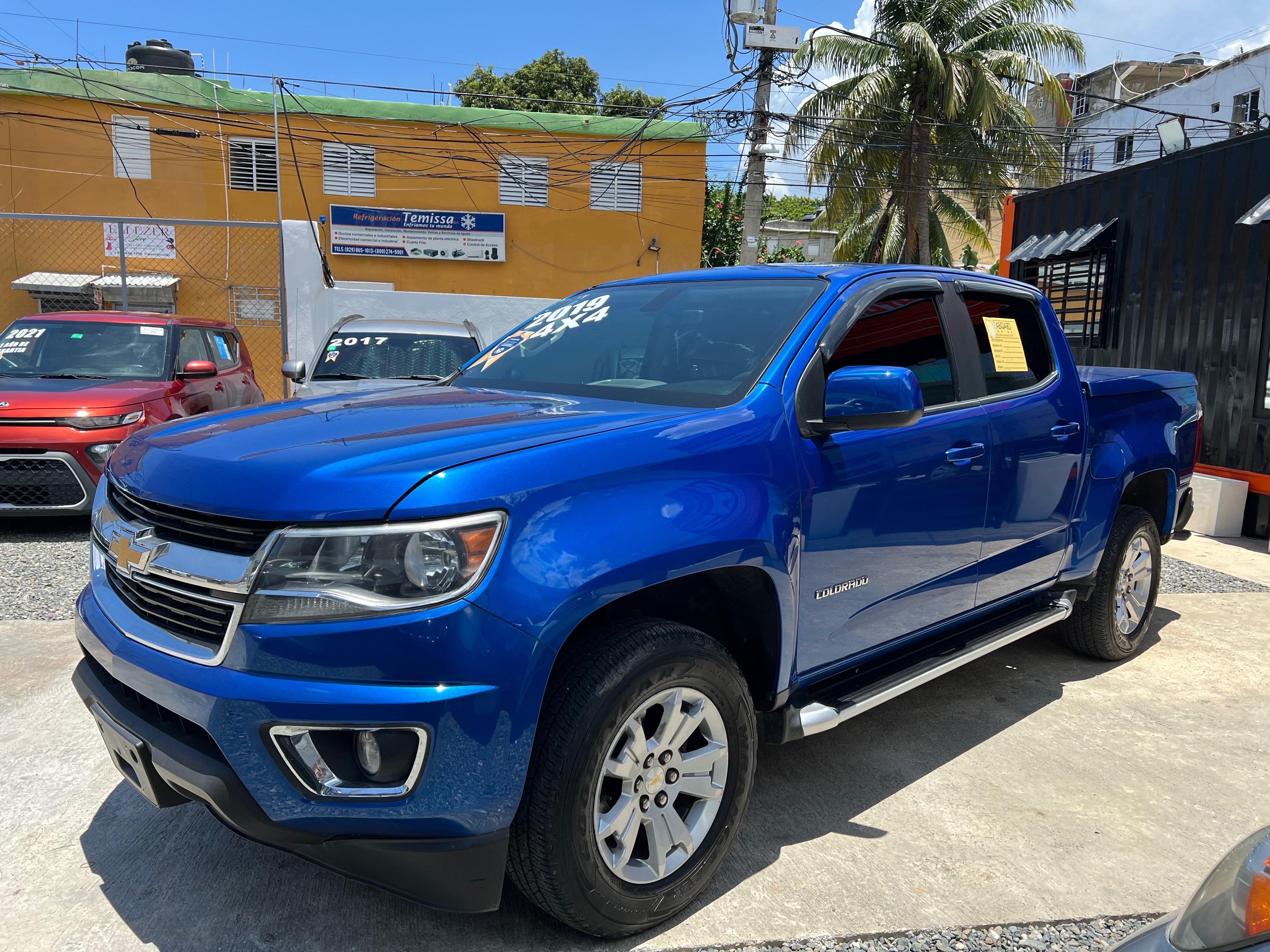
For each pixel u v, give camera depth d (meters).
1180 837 2.88
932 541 3.08
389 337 8.78
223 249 22.95
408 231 23.72
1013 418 3.46
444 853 1.91
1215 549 7.61
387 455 2.00
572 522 2.01
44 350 7.77
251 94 22.61
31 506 6.48
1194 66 36.09
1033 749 3.52
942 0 22.06
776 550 2.42
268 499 1.90
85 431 6.45
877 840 2.81
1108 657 4.49
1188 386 4.89
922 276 3.35
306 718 1.83
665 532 2.14
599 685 2.04
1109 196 10.19
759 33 15.59
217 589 1.92
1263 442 8.10
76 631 2.41
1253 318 8.18
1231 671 4.47
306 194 23.23
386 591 1.84
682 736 2.28
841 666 2.87
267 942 2.25
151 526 2.14
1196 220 8.84
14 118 21.62
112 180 22.30
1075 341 10.91
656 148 24.47
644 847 2.29
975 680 4.29
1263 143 8.06
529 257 24.48
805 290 3.02
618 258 24.84
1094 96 22.06
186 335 8.31
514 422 2.34
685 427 2.36
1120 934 2.37
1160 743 3.61
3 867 2.55
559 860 2.01
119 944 2.23
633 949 2.24
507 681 1.88
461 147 23.75
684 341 3.01
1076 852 2.77
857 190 23.97
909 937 2.33
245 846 2.68
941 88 22.34
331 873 2.56
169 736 2.04
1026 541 3.63
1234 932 1.18
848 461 2.71
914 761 3.39
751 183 16.72
